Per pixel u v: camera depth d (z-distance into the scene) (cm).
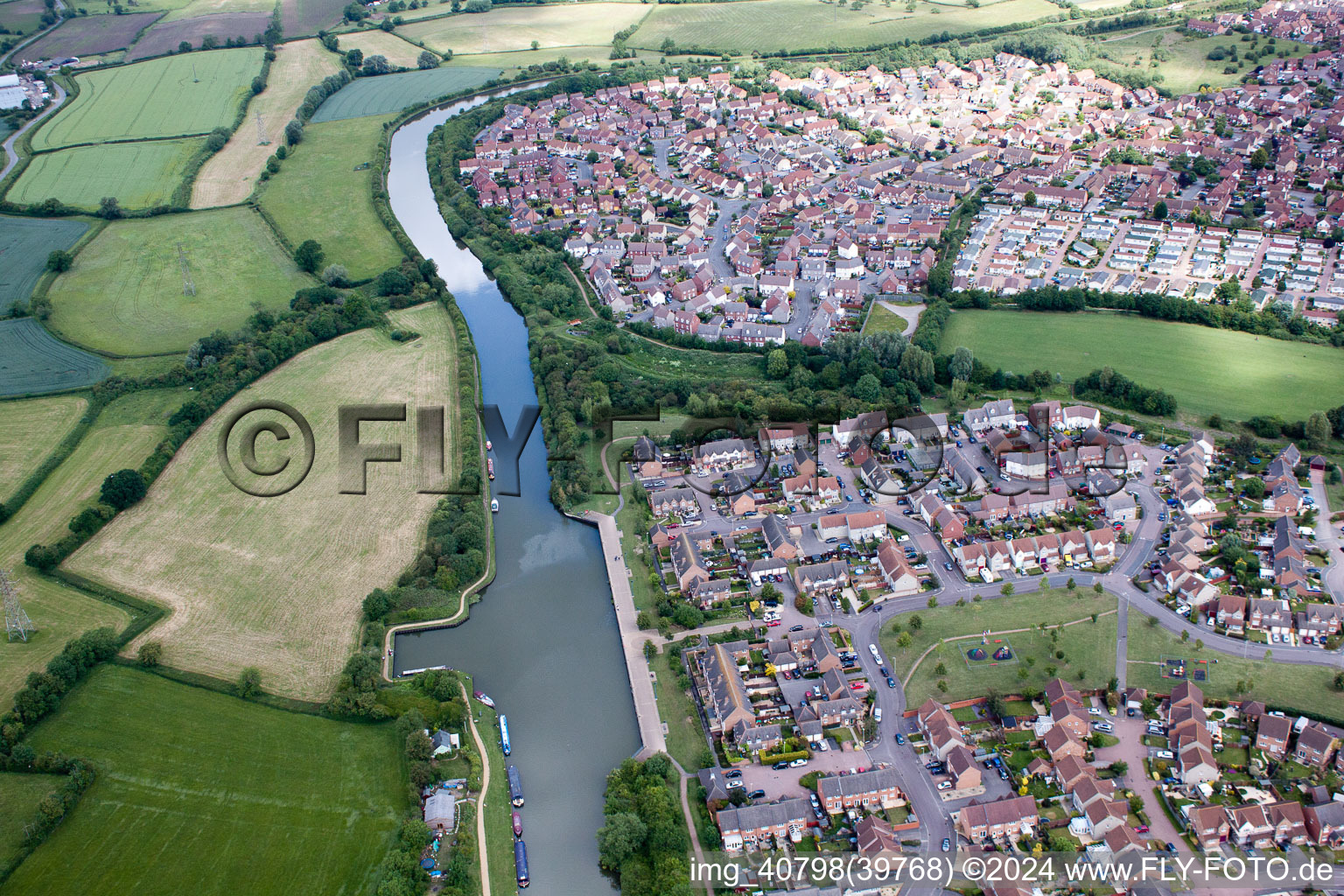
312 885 19625
